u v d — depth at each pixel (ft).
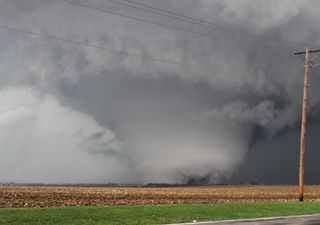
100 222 84.79
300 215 113.91
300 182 164.76
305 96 163.84
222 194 288.71
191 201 186.80
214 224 89.25
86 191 285.23
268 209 121.29
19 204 149.28
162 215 97.60
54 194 225.15
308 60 162.91
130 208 105.50
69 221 83.46
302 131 164.76
